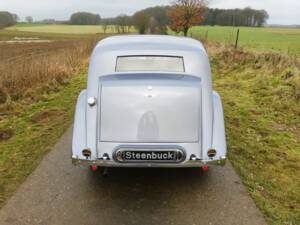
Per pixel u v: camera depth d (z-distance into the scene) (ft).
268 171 17.56
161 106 13.67
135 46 15.55
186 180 16.25
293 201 14.83
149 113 13.65
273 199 14.87
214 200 14.53
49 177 16.29
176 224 12.92
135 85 13.78
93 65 14.80
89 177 16.39
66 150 19.36
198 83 14.16
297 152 20.07
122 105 13.71
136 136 13.73
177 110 13.70
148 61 14.85
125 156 13.73
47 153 18.97
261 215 13.50
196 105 13.82
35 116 26.25
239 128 23.66
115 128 13.75
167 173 16.93
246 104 29.30
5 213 13.41
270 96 30.86
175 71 14.69
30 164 17.66
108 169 17.24
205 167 14.29
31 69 38.50
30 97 32.17
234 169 17.42
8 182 15.79
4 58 67.51
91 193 15.01
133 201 14.46
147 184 15.89
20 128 23.72
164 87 13.78
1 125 24.50
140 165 13.84
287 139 21.97
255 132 23.00
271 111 27.37
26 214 13.39
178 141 13.76
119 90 13.76
